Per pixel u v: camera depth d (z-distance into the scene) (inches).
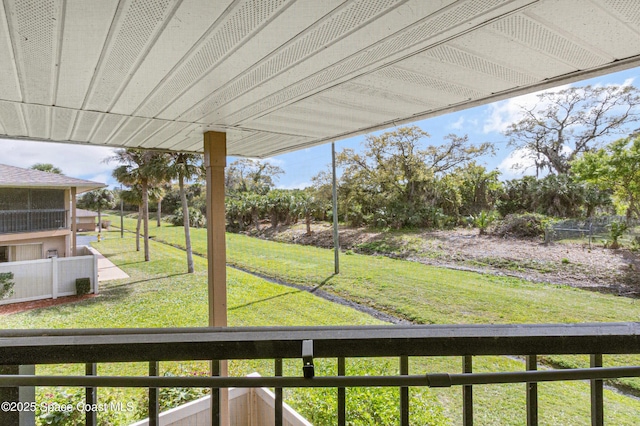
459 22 38.5
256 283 358.0
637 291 202.5
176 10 35.1
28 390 24.0
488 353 23.6
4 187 377.7
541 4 34.6
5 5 33.4
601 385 24.8
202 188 885.8
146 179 524.1
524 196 340.2
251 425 104.6
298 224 564.1
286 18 37.2
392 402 92.2
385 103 70.9
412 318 228.5
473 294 243.0
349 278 330.6
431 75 55.3
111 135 96.7
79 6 33.9
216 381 23.9
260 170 781.9
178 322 259.8
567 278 233.8
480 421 109.7
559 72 54.0
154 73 52.2
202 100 66.4
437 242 360.2
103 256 577.9
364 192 457.1
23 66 48.6
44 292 327.0
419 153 415.2
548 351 23.6
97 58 46.3
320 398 99.8
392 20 38.1
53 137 98.7
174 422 93.4
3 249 386.9
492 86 60.8
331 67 51.5
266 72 53.0
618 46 44.6
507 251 294.0
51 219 410.6
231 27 39.0
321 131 97.9
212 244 98.6
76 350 23.5
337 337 23.8
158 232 881.5
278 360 25.0
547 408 118.3
